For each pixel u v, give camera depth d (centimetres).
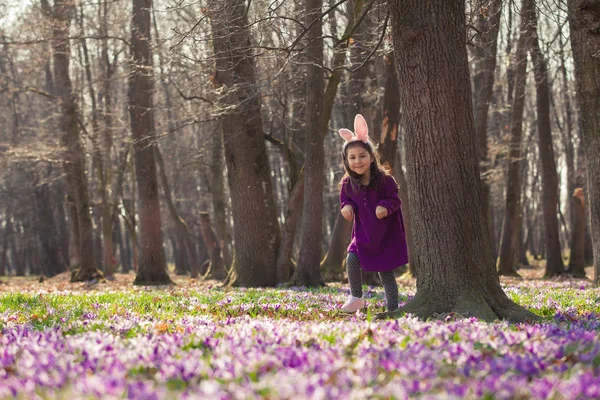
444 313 780
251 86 1681
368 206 781
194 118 2175
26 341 560
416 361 434
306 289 1662
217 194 3516
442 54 816
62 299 1230
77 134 3128
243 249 1975
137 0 2622
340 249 2350
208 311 981
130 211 4512
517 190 2845
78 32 3347
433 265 816
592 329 674
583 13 1582
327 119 1912
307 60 1781
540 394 346
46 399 345
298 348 495
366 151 763
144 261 2588
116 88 4272
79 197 3061
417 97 822
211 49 1944
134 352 478
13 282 3684
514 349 502
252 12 1767
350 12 1833
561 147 5375
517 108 2859
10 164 4231
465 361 447
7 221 5962
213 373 405
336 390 340
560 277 2616
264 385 360
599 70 1591
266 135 2064
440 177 812
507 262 2853
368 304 1073
